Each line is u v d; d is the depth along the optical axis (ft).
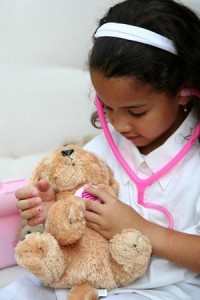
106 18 2.95
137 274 2.71
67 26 4.78
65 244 2.63
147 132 2.84
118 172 3.24
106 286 2.73
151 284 2.88
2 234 3.52
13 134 4.80
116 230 2.77
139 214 2.92
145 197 3.09
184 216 3.01
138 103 2.71
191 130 3.07
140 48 2.70
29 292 2.91
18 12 4.84
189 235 2.84
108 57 2.68
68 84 4.81
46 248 2.54
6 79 4.83
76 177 2.78
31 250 2.55
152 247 2.80
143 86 2.67
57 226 2.58
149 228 2.82
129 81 2.65
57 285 2.75
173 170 3.03
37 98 4.80
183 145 3.04
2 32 4.86
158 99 2.75
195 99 3.02
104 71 2.68
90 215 2.77
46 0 4.78
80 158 2.83
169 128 3.05
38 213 2.80
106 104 2.81
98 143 3.48
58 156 2.84
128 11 2.85
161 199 3.04
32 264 2.55
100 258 2.70
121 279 2.73
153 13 2.81
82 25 4.76
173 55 2.80
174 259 2.81
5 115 4.78
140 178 3.12
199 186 2.98
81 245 2.70
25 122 4.78
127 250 2.59
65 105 4.79
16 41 4.84
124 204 2.85
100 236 2.77
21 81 4.83
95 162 2.89
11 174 4.54
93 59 2.77
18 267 3.68
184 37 2.85
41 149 4.78
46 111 4.78
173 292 2.91
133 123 2.81
